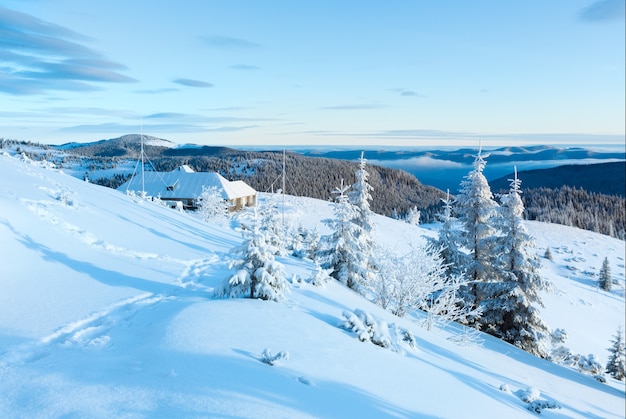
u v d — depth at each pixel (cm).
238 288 967
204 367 536
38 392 440
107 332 702
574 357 2764
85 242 1266
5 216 1152
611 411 1213
